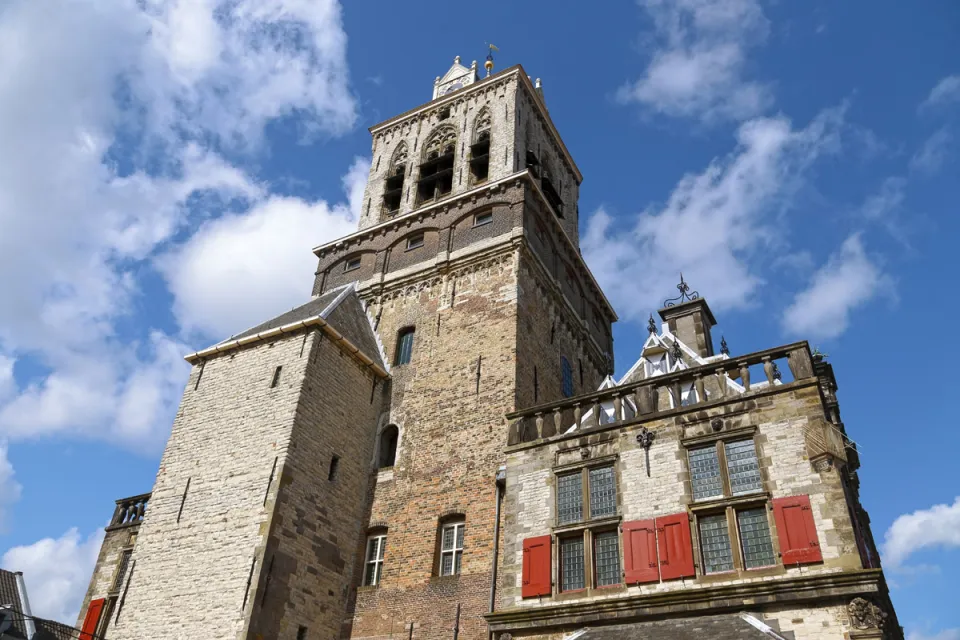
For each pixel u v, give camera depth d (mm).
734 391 20047
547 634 18016
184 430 25734
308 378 24766
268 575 20625
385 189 38969
